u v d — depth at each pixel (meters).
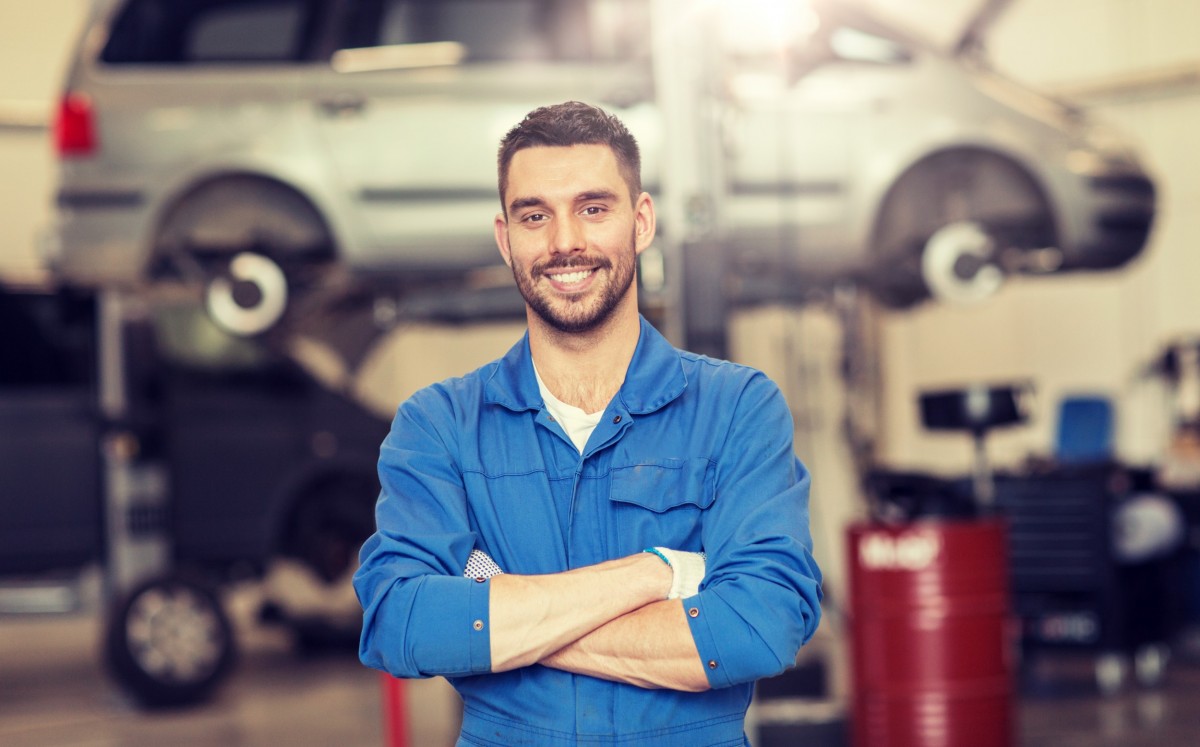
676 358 1.50
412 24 5.18
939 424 4.07
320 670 5.87
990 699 3.63
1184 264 7.85
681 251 3.50
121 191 5.08
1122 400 7.91
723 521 1.44
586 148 1.41
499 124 5.15
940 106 5.27
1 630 7.86
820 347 5.99
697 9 3.50
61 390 5.23
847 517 5.99
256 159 5.11
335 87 5.15
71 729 4.66
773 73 5.16
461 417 1.49
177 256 5.18
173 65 5.16
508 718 1.43
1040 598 5.09
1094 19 8.07
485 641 1.36
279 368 5.58
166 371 5.36
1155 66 7.95
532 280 1.43
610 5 5.13
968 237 5.28
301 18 5.16
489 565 1.44
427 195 5.16
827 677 4.16
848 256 5.27
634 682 1.39
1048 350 8.07
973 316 8.02
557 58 5.16
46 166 8.47
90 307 5.27
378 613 1.39
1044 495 5.09
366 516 5.74
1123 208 5.32
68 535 5.20
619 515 1.45
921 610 3.61
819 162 5.21
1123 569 5.04
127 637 4.84
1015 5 8.22
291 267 5.21
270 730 4.57
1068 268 5.50
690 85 3.51
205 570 5.41
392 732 2.96
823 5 5.19
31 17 8.44
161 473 5.23
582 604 1.37
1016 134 5.26
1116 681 5.02
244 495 5.47
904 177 5.32
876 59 5.29
